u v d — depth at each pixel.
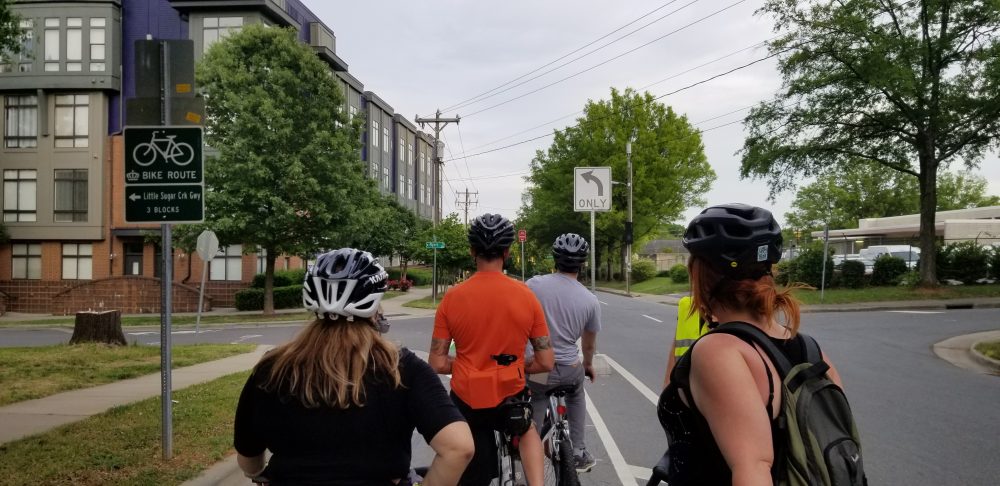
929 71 27.08
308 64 28.81
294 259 43.44
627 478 5.69
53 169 37.16
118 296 35.00
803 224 73.25
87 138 37.16
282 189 27.55
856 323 19.58
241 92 27.62
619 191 51.09
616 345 15.19
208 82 27.98
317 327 2.14
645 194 50.69
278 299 34.09
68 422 7.50
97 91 37.12
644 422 7.81
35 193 37.31
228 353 14.61
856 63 26.45
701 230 1.87
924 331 17.52
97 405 8.56
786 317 1.82
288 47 28.34
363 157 57.62
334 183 28.81
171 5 35.81
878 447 6.72
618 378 10.85
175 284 34.88
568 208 55.06
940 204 71.31
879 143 29.00
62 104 37.25
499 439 3.81
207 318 28.95
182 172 6.35
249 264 36.78
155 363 12.61
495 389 3.65
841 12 26.56
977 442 6.89
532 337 3.86
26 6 36.59
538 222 62.47
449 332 3.82
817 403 1.66
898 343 15.32
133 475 5.45
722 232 1.81
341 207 28.80
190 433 6.82
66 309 35.06
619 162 49.97
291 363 2.07
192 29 36.38
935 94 26.91
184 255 36.88
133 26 37.47
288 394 2.04
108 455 6.00
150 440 6.55
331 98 29.41
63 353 14.16
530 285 4.64
